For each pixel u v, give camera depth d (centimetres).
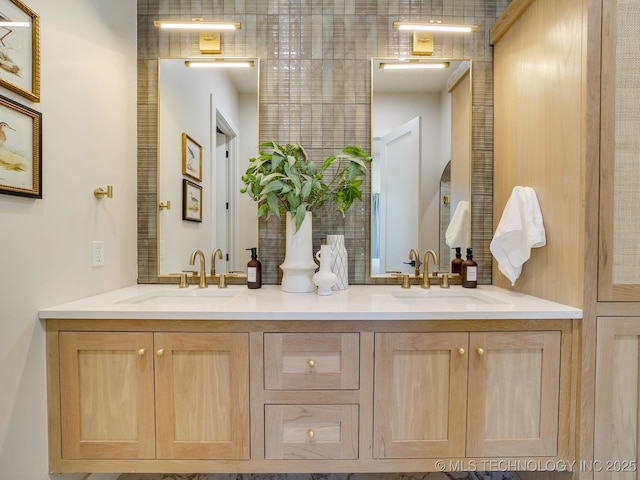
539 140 143
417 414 124
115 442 122
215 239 180
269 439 123
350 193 168
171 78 178
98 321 120
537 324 123
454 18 179
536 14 144
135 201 177
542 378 124
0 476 104
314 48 178
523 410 124
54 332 120
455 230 183
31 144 111
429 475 163
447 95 180
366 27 178
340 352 122
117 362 122
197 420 123
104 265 153
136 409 122
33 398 115
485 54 180
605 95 118
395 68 179
